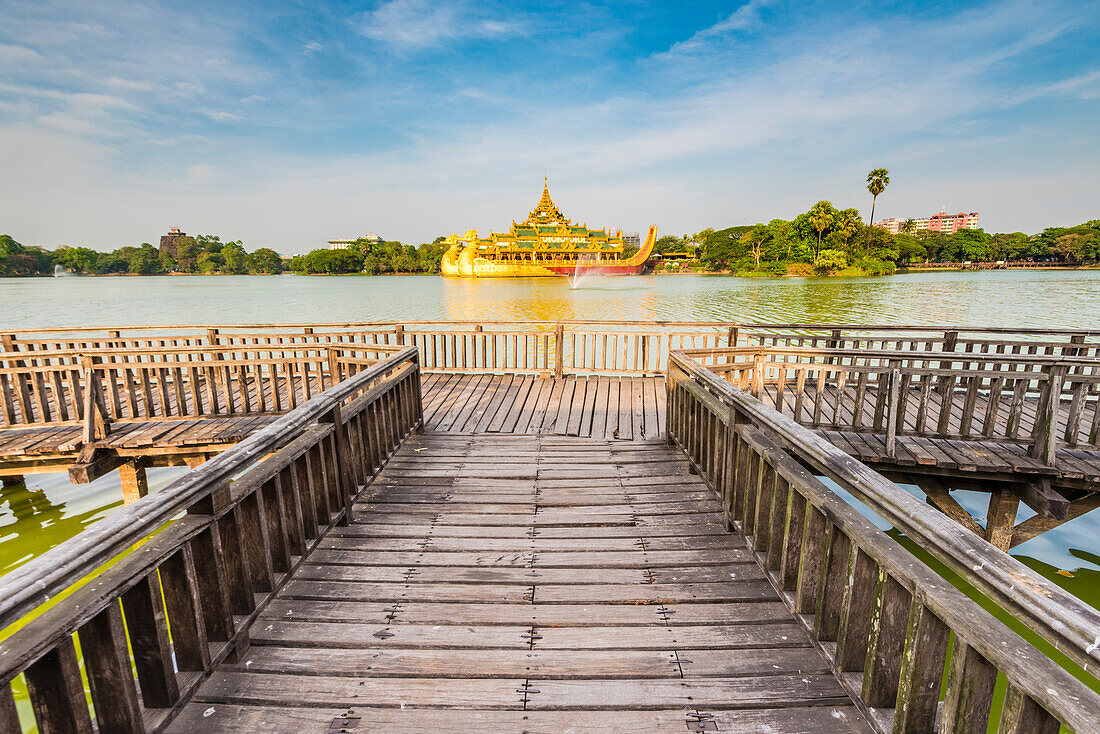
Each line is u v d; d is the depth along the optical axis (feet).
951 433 18.48
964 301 120.47
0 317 103.71
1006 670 4.19
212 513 7.29
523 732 6.77
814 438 8.31
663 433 19.62
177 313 111.45
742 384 20.15
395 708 7.13
